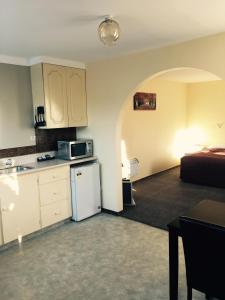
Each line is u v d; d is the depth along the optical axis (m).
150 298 2.14
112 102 3.70
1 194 2.91
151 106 5.88
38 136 3.79
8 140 3.46
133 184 5.47
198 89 7.03
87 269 2.56
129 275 2.45
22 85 3.54
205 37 2.71
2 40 2.68
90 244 3.04
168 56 3.04
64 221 3.66
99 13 2.04
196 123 7.20
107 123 3.81
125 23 2.29
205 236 1.51
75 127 4.25
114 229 3.42
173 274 1.89
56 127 3.62
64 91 3.69
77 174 3.60
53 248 2.98
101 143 3.93
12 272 2.55
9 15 2.03
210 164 5.19
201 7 1.98
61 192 3.54
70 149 3.71
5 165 3.41
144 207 4.17
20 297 2.20
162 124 6.37
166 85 6.38
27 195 3.15
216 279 1.59
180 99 6.98
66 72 3.70
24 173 3.09
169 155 6.77
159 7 1.96
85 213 3.76
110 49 3.14
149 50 3.19
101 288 2.28
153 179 5.85
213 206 1.97
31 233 3.26
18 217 3.09
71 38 2.66
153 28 2.44
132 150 5.47
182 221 1.60
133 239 3.14
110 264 2.63
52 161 3.70
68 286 2.32
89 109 4.01
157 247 2.94
